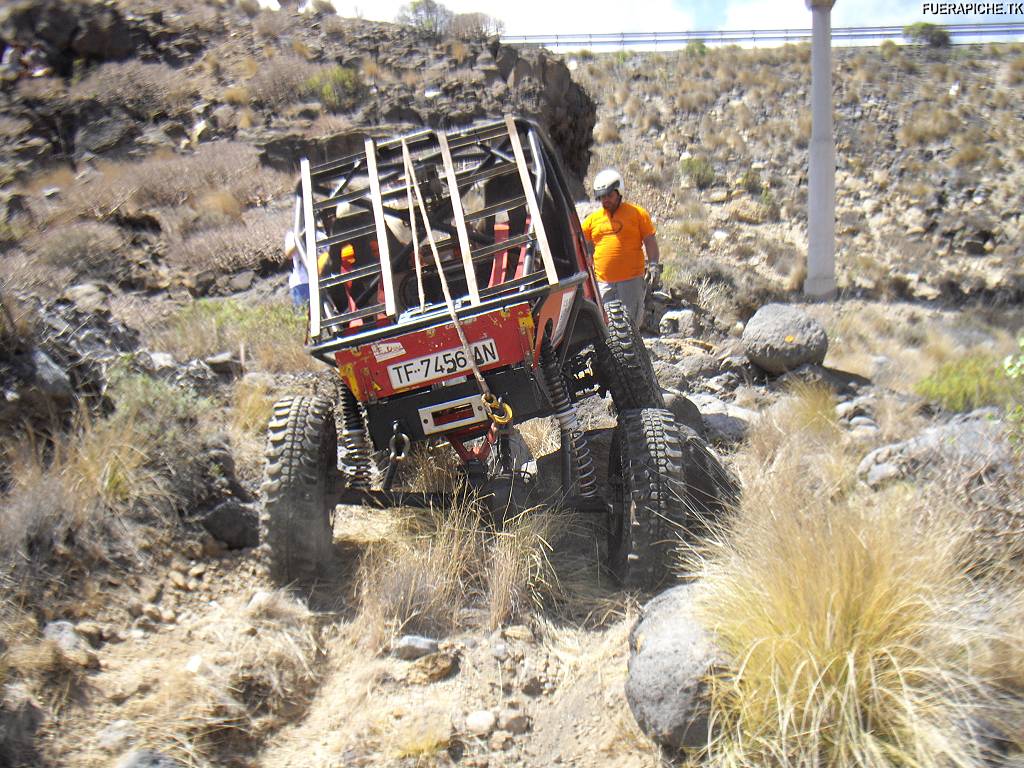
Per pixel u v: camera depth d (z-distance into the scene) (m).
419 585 4.36
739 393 8.59
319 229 5.37
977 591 3.60
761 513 4.25
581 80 44.84
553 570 4.65
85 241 10.90
